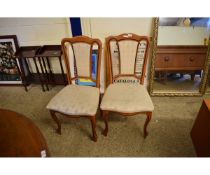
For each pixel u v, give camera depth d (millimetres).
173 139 1672
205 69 2082
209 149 1229
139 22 1983
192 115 1944
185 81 2217
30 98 2404
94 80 1759
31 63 2602
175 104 2121
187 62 2096
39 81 2717
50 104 1530
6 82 2699
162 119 1906
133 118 1946
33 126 940
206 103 1362
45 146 834
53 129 1856
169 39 1985
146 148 1595
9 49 2436
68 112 1467
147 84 2346
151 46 2062
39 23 2215
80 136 1752
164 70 2164
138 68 2174
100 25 2043
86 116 1491
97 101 1544
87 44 1593
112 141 1677
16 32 2334
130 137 1710
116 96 1542
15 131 908
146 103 1465
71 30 2123
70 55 2092
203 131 1366
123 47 1658
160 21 1905
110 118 1956
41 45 2389
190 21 1876
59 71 2578
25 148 817
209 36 1938
